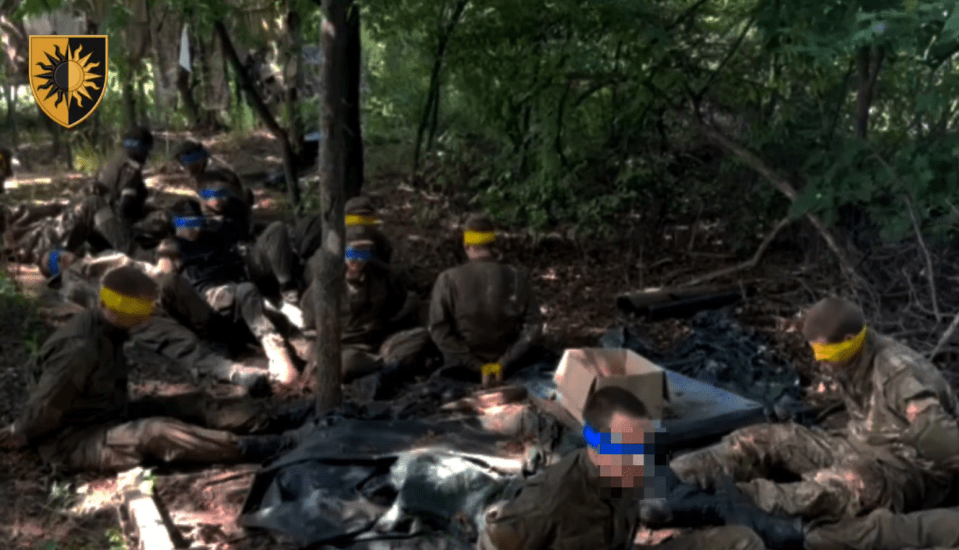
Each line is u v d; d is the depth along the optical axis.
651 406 5.11
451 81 10.54
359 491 4.67
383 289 6.84
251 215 9.66
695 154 9.94
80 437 5.12
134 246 8.48
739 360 6.54
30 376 5.39
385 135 12.02
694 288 8.02
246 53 13.34
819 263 8.14
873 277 7.27
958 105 7.57
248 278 7.89
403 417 5.64
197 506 4.82
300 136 10.52
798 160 8.77
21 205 9.26
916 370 4.49
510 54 9.51
